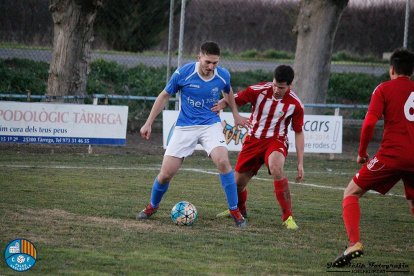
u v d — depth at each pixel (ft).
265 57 199.31
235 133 118.32
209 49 58.75
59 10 127.85
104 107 115.34
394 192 93.09
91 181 85.76
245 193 65.62
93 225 57.98
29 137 111.24
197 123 61.36
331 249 53.67
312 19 131.75
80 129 114.01
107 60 168.66
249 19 198.08
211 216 66.23
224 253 50.19
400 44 202.59
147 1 178.81
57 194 73.77
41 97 122.93
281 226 62.85
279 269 46.26
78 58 129.39
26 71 154.40
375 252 53.62
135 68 165.37
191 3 188.85
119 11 178.19
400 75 49.93
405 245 57.21
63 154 115.03
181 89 61.46
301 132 62.95
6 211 62.23
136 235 54.90
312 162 123.13
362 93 176.65
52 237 52.54
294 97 62.54
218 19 193.36
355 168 118.21
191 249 50.93
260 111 62.85
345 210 49.42
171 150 61.31
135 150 123.75
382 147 49.42
